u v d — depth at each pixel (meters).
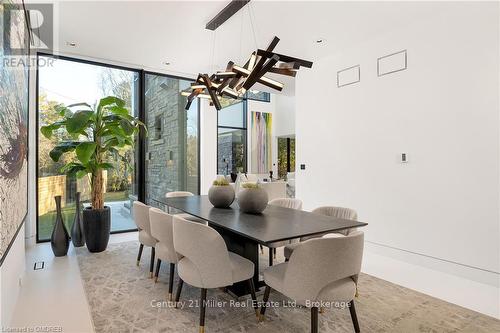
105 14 3.44
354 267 1.95
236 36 4.08
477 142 3.26
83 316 2.42
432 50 3.62
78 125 3.74
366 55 4.34
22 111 2.54
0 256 1.61
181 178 6.02
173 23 3.69
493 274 3.13
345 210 2.93
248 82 2.82
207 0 3.18
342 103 4.69
